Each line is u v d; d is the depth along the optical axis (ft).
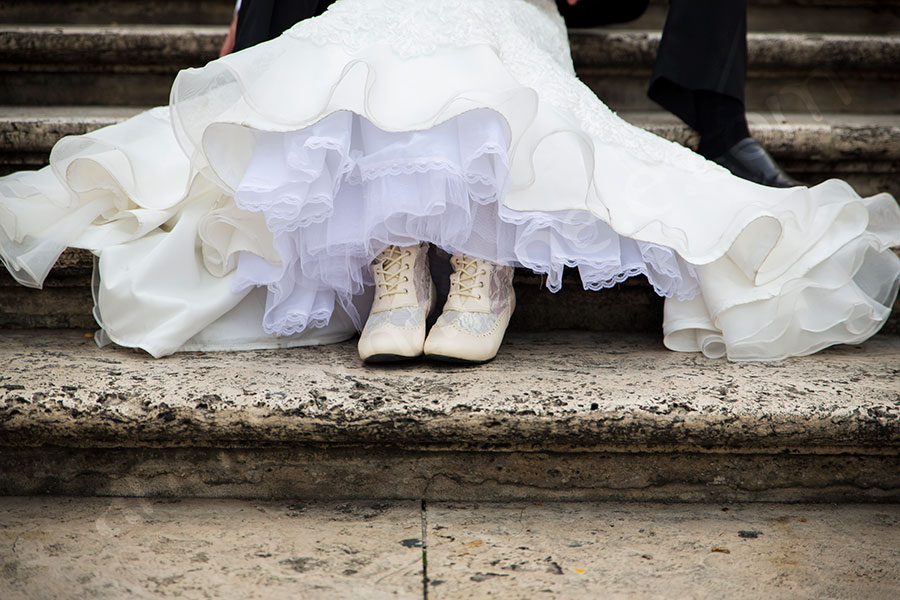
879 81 8.34
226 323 5.04
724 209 4.81
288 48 4.51
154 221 4.82
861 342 5.48
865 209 5.02
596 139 4.88
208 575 3.43
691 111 6.70
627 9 7.76
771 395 4.28
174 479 4.22
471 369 4.67
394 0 4.70
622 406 4.13
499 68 4.42
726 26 6.41
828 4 9.47
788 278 4.87
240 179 4.60
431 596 3.31
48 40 7.78
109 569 3.47
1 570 3.44
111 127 5.11
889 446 4.23
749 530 3.98
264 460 4.21
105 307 4.77
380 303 4.83
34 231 4.85
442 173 4.35
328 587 3.36
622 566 3.59
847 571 3.59
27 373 4.34
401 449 4.21
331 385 4.25
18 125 6.06
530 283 5.78
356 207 4.72
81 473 4.20
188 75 4.39
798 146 6.62
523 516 4.10
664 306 5.36
